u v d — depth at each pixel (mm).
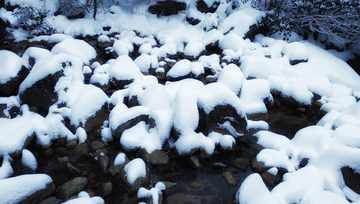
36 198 2896
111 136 3934
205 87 4137
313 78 5621
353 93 5660
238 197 3014
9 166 3145
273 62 5637
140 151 3721
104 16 7859
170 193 3229
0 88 4113
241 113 3945
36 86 4035
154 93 4289
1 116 3863
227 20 7422
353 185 3225
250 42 7039
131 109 4016
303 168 3350
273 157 3562
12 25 6641
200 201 3139
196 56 6203
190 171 3580
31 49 4746
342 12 6777
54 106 4137
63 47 5082
